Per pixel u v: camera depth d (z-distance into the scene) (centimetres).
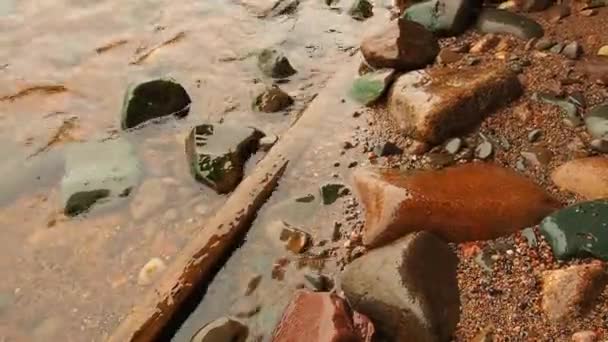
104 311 117
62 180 138
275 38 175
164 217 132
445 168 129
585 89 140
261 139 144
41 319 117
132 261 125
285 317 106
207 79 163
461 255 113
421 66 152
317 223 125
